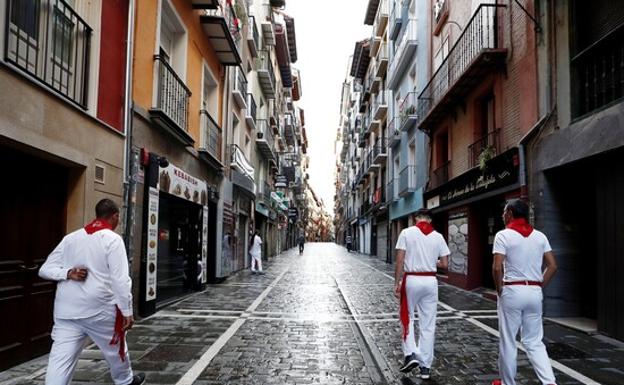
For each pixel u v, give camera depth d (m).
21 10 5.18
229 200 16.45
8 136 4.62
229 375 5.00
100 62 6.88
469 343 6.50
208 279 14.30
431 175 16.89
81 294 3.68
